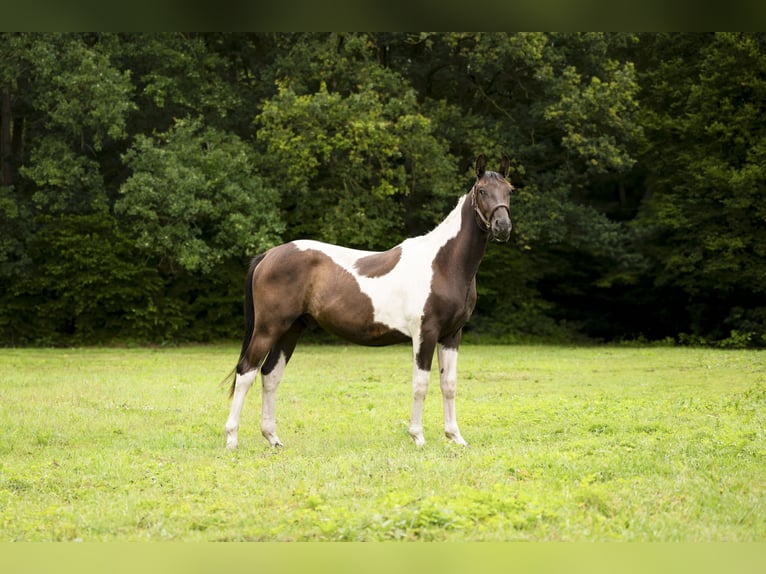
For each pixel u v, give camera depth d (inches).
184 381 609.3
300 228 1128.8
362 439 370.3
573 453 312.0
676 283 1175.0
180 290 1127.6
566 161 1160.2
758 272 1087.6
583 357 853.2
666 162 1176.8
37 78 969.5
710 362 753.0
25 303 1075.9
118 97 944.9
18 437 378.6
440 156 1032.8
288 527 226.5
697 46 1178.0
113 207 1086.4
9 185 1058.7
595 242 1131.3
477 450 329.4
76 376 638.5
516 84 1175.0
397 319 349.1
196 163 975.0
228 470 297.3
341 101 1002.7
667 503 244.8
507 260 1190.9
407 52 1171.9
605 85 1061.8
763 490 262.7
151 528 229.8
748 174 1030.4
